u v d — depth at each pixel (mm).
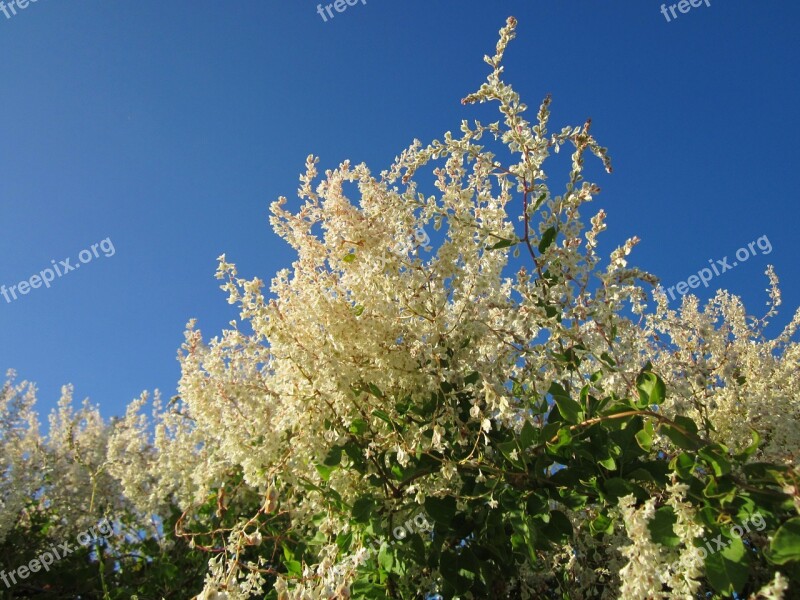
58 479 5922
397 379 3283
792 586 2281
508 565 3123
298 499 3725
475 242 3240
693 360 3666
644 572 2193
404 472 3146
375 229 3346
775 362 4086
